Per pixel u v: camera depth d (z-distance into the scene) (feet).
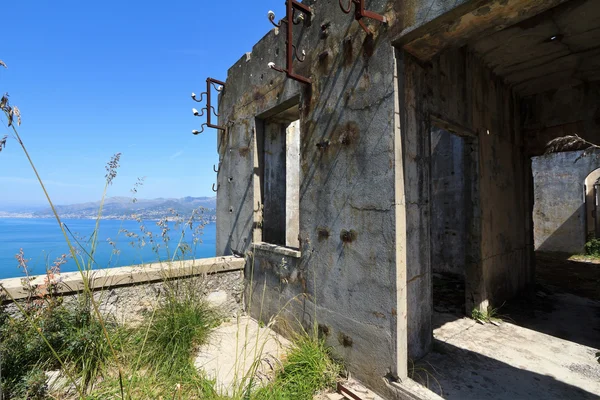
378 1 7.73
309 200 9.91
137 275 10.88
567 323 11.82
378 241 7.62
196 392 7.66
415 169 8.18
